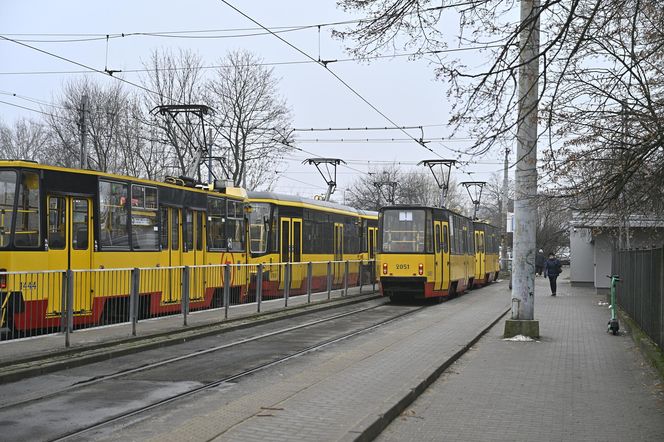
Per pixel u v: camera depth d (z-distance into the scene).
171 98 41.72
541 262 55.12
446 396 9.59
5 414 8.20
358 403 8.46
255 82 43.00
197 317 17.06
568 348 14.21
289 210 26.06
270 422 7.51
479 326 17.53
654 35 9.37
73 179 14.60
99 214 15.20
